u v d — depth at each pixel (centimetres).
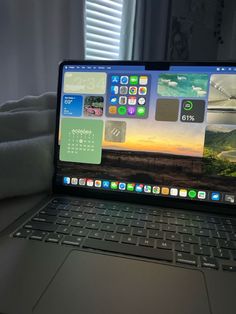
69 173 55
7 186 50
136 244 37
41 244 36
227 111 50
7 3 80
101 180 54
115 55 138
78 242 37
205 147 50
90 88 54
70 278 29
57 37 92
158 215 47
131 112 53
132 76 53
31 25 85
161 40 126
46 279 29
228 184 50
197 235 41
